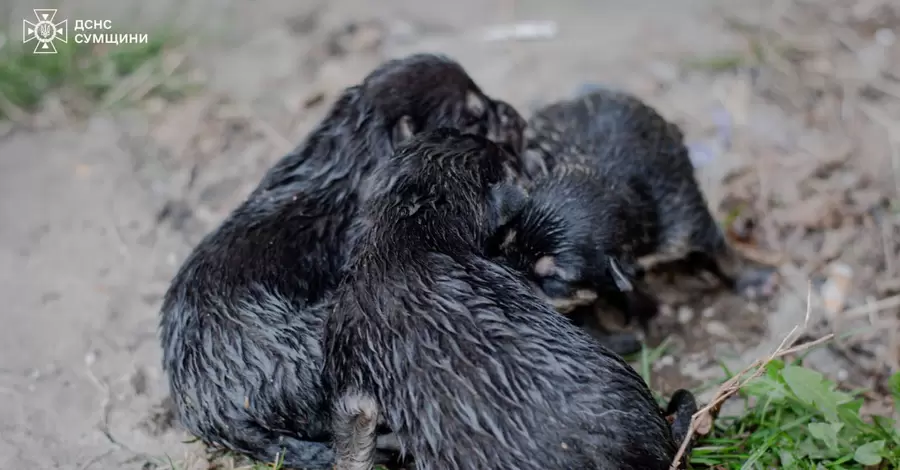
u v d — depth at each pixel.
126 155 1.24
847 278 1.14
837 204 1.18
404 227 1.02
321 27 1.34
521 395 0.97
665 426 0.99
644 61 1.29
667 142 1.13
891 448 1.04
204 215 1.20
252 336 1.03
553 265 1.06
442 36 1.33
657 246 1.12
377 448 1.04
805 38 1.30
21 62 1.28
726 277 1.15
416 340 0.99
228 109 1.27
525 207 1.07
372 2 1.36
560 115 1.15
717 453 1.04
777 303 1.13
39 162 1.24
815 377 1.04
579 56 1.30
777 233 1.17
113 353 1.12
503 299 1.00
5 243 1.18
